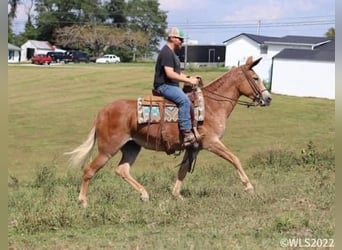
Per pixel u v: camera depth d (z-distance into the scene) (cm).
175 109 989
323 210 884
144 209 903
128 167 1040
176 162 2061
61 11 11606
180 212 879
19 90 4788
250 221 824
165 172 1495
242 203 938
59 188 1208
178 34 992
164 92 994
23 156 2338
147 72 5803
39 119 3441
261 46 7200
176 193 1033
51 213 836
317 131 3131
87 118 3538
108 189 1127
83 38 10850
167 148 1007
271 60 5091
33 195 1104
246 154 2402
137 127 991
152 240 734
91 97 4428
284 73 4756
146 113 988
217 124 1026
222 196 1012
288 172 1412
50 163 2005
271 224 803
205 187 1133
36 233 784
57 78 5462
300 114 3694
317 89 4594
